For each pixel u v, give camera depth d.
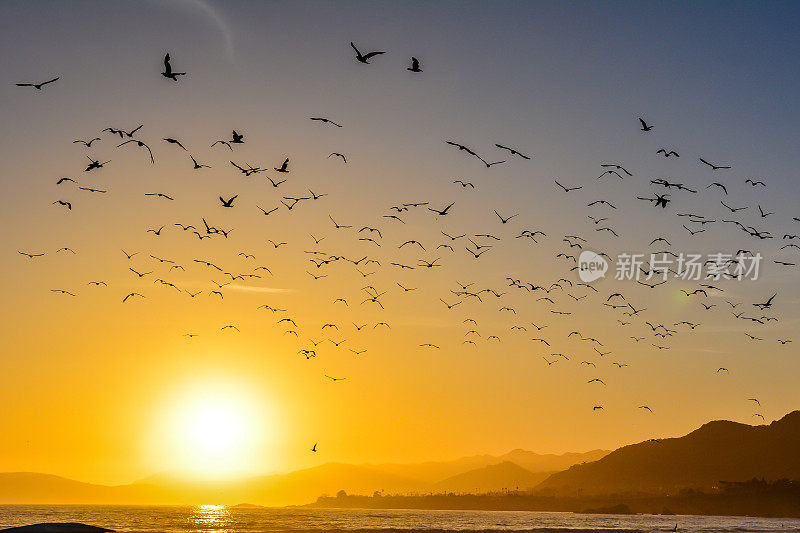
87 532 163.12
